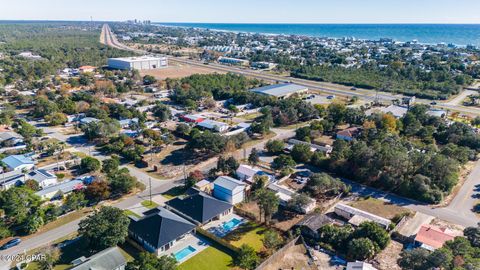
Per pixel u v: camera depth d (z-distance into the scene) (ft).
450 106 567.59
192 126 458.50
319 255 219.82
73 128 457.68
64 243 229.86
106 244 215.10
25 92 612.70
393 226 241.35
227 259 216.95
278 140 388.98
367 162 318.04
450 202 284.82
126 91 646.74
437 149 369.71
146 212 266.16
